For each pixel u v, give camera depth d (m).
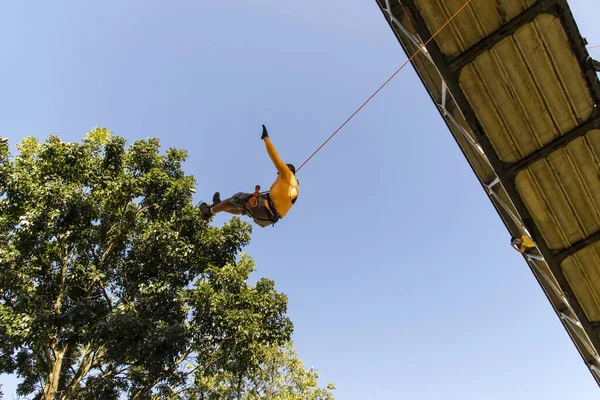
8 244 9.45
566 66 5.26
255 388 16.66
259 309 11.63
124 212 11.33
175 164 13.00
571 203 6.14
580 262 6.52
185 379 10.70
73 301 9.98
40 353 10.34
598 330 6.76
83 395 9.80
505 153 6.00
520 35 5.17
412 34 6.11
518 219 7.08
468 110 5.74
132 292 11.06
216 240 12.07
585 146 5.70
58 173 10.91
